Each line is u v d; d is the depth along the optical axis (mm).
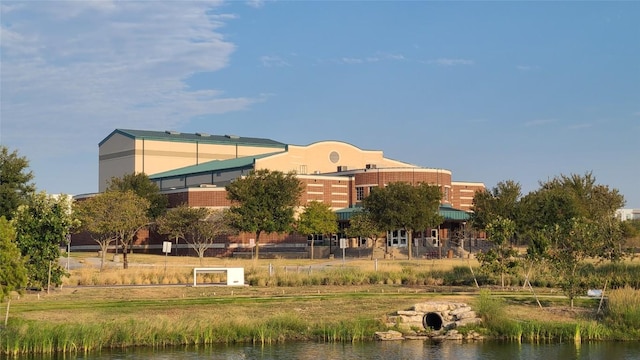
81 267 72312
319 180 109375
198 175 126250
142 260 89625
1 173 60875
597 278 47625
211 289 51625
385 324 38219
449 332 37281
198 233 90875
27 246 44500
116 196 78750
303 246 106250
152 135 143375
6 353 32500
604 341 36531
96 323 35500
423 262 75688
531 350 34469
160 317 36906
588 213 89250
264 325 36875
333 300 45188
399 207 88312
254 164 115812
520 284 54562
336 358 32562
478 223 91875
